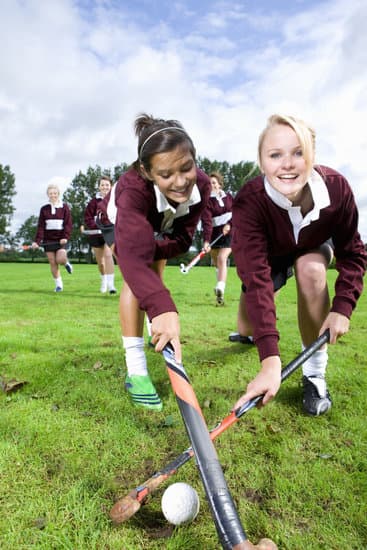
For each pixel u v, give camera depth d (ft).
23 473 5.14
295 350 10.55
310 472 5.28
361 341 11.59
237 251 6.60
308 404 6.86
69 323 13.79
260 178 6.77
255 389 5.33
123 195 6.69
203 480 3.97
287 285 27.02
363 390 7.83
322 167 6.85
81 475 5.17
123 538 4.24
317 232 6.83
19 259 138.41
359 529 4.37
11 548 4.06
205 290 24.40
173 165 5.76
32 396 7.36
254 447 5.83
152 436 6.13
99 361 9.23
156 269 8.86
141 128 6.67
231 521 3.58
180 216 7.70
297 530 4.36
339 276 6.86
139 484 5.06
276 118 5.76
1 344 10.67
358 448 5.79
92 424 6.36
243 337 11.04
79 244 182.80
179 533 4.30
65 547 4.07
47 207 23.54
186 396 4.80
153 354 9.98
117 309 17.20
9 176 175.42
